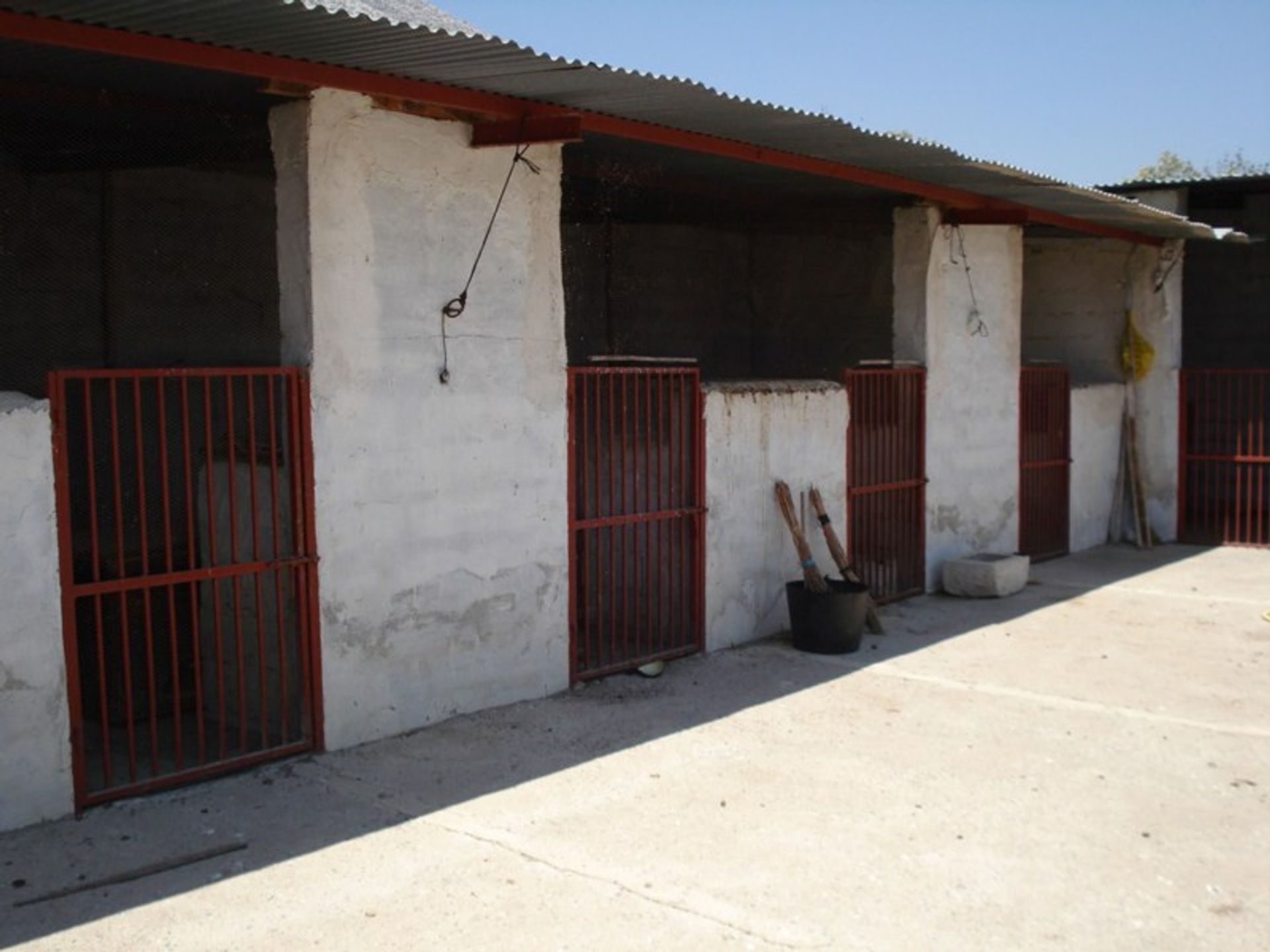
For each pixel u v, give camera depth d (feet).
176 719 17.75
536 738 20.48
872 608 28.86
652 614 26.37
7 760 15.74
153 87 19.56
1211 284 50.96
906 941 13.71
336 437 19.13
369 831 16.46
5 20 14.48
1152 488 44.45
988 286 35.88
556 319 22.77
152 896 14.37
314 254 18.67
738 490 27.25
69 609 16.24
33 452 15.67
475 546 21.49
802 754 20.03
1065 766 19.60
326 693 19.29
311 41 16.20
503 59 17.39
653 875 15.29
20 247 28.43
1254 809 17.81
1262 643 28.25
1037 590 34.78
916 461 33.32
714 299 45.80
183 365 31.40
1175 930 14.05
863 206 35.14
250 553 20.42
